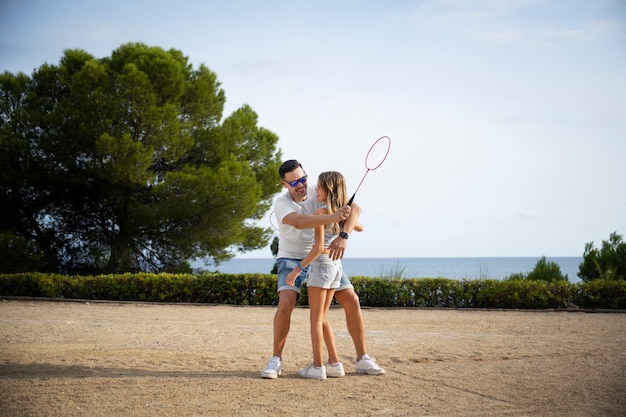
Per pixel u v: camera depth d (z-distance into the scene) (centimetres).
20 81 2052
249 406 428
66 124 1847
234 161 1967
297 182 533
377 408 425
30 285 1385
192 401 439
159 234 1988
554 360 637
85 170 1912
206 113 2106
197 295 1425
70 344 713
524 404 441
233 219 1919
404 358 641
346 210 500
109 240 2052
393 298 1398
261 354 666
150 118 1836
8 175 1869
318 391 476
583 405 439
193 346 718
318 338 527
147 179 1866
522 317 1189
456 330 941
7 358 602
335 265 538
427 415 409
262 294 1405
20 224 2025
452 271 9075
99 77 1856
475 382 516
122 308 1245
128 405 426
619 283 1388
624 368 590
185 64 2152
